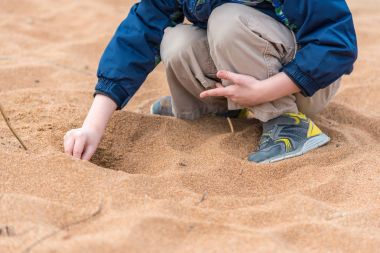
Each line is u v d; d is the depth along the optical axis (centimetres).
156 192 190
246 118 261
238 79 218
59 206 175
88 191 184
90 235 160
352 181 204
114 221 167
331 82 217
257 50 220
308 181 205
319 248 163
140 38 230
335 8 213
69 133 213
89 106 281
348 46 212
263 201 189
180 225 165
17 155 201
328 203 191
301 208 181
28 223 165
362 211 182
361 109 293
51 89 298
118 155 227
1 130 233
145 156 226
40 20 445
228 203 187
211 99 250
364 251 162
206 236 163
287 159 219
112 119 242
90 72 343
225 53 221
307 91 217
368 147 235
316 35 214
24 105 272
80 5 482
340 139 238
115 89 224
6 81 315
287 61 227
